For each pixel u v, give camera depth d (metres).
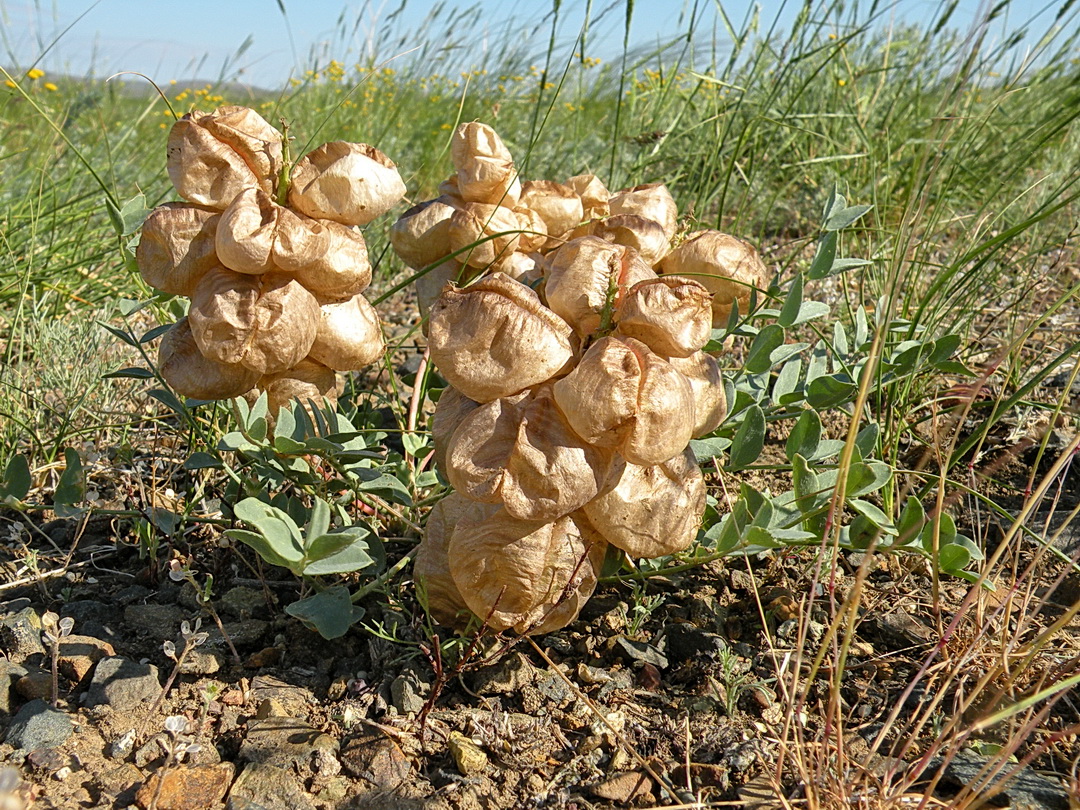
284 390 0.26
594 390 0.18
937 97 0.66
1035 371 0.37
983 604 0.23
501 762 0.21
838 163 0.59
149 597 0.26
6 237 0.44
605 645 0.24
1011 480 0.31
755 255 0.25
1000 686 0.22
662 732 0.22
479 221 0.27
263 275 0.22
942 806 0.19
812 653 0.24
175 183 0.22
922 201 0.23
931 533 0.23
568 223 0.28
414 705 0.22
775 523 0.23
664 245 0.24
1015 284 0.43
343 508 0.27
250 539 0.20
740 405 0.27
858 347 0.31
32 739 0.20
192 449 0.30
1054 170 0.53
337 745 0.21
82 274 0.46
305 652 0.24
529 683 0.23
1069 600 0.26
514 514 0.19
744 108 0.57
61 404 0.34
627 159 0.62
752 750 0.21
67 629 0.22
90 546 0.28
